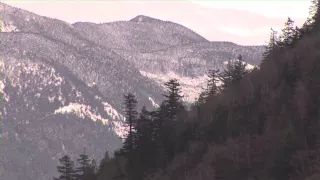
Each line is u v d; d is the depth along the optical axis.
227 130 123.88
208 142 126.62
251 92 132.12
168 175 121.62
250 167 101.19
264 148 102.69
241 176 100.00
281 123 107.38
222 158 108.25
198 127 138.12
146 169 135.25
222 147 111.88
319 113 103.75
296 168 92.62
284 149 98.06
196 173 110.00
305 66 124.06
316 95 108.62
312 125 101.00
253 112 121.62
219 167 105.81
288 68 128.62
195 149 126.44
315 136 97.94
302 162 92.12
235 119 124.38
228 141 113.12
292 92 117.12
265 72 137.12
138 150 139.38
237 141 111.19
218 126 129.50
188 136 139.25
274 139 101.94
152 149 138.00
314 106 106.19
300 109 105.75
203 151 123.38
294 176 91.75
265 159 100.25
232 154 106.31
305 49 133.75
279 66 135.38
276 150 98.94
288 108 110.19
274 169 96.50
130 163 140.12
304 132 100.19
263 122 115.00
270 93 123.62
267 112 117.00
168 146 140.25
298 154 93.81
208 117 139.50
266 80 134.88
